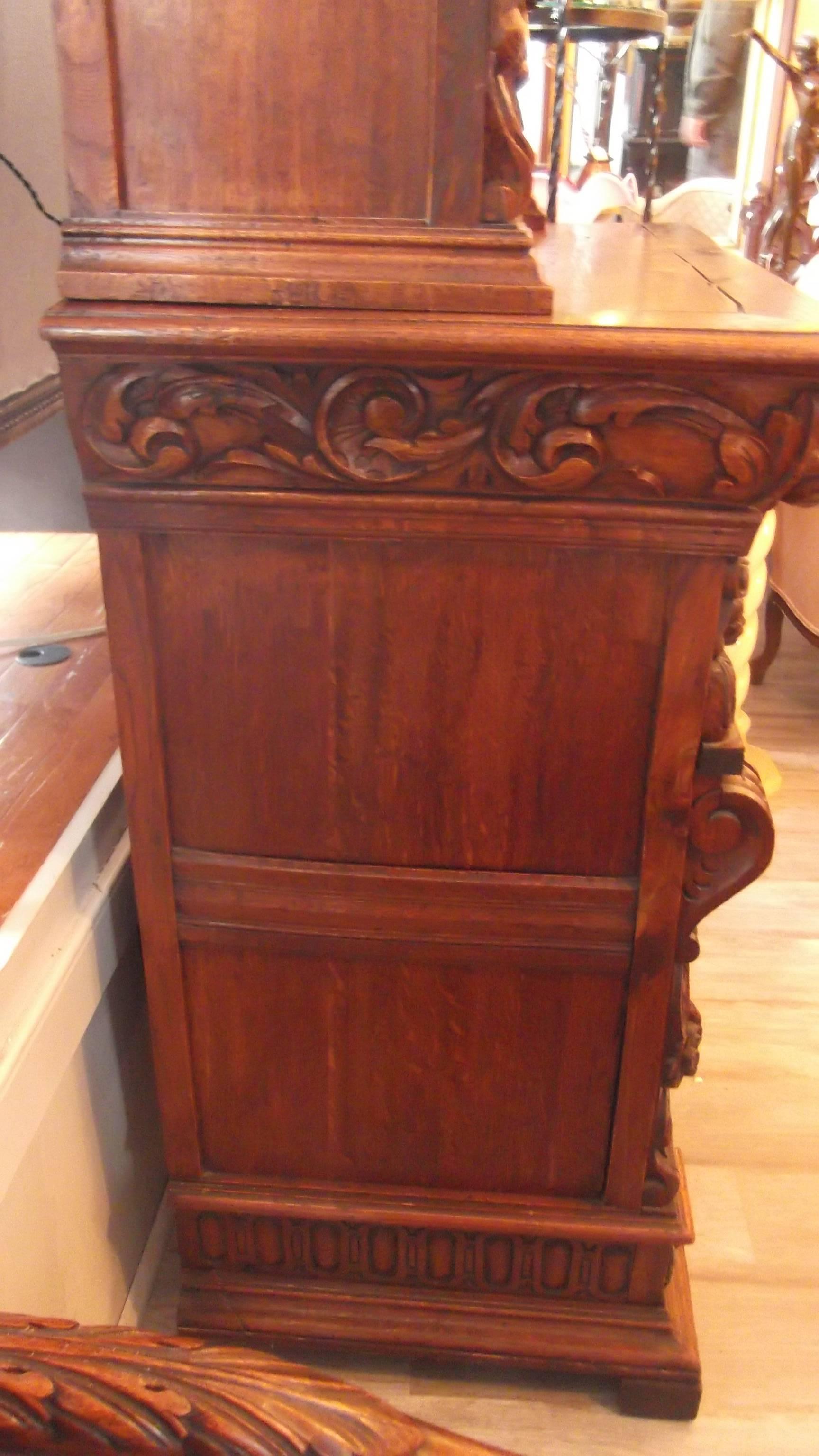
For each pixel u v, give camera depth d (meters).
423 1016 1.08
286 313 0.79
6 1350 0.51
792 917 2.03
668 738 0.92
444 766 0.96
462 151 0.77
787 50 3.56
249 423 0.82
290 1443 0.47
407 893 1.01
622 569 0.87
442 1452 0.49
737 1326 1.31
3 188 1.38
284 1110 1.14
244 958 1.06
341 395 0.80
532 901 1.01
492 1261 1.18
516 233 0.79
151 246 0.80
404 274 0.79
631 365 0.77
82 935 1.06
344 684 0.93
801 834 2.27
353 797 0.98
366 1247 1.19
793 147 2.43
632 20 1.48
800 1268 1.38
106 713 1.39
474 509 0.84
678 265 1.14
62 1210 1.08
